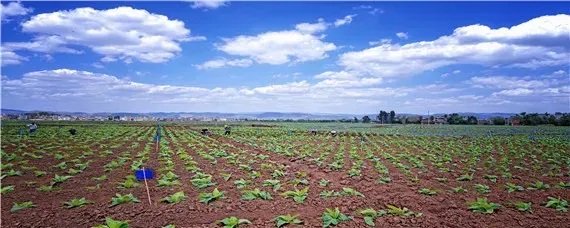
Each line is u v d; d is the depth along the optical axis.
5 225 6.67
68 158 15.73
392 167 14.71
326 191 9.67
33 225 6.69
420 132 47.97
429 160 17.27
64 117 120.19
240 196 8.95
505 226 6.94
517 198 9.18
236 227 6.63
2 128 40.59
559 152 22.19
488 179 12.02
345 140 31.19
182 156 15.91
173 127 57.81
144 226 6.64
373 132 47.22
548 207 8.30
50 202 8.23
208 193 8.95
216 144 24.39
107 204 8.04
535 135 41.47
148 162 14.82
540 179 12.25
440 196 9.30
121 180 10.82
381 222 7.06
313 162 15.83
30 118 113.38
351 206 8.17
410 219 7.26
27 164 13.71
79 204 7.84
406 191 9.94
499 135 41.50
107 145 22.19
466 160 17.08
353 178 11.85
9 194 8.92
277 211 7.72
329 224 6.79
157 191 9.36
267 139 30.59
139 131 40.88
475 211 7.80
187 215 7.30
